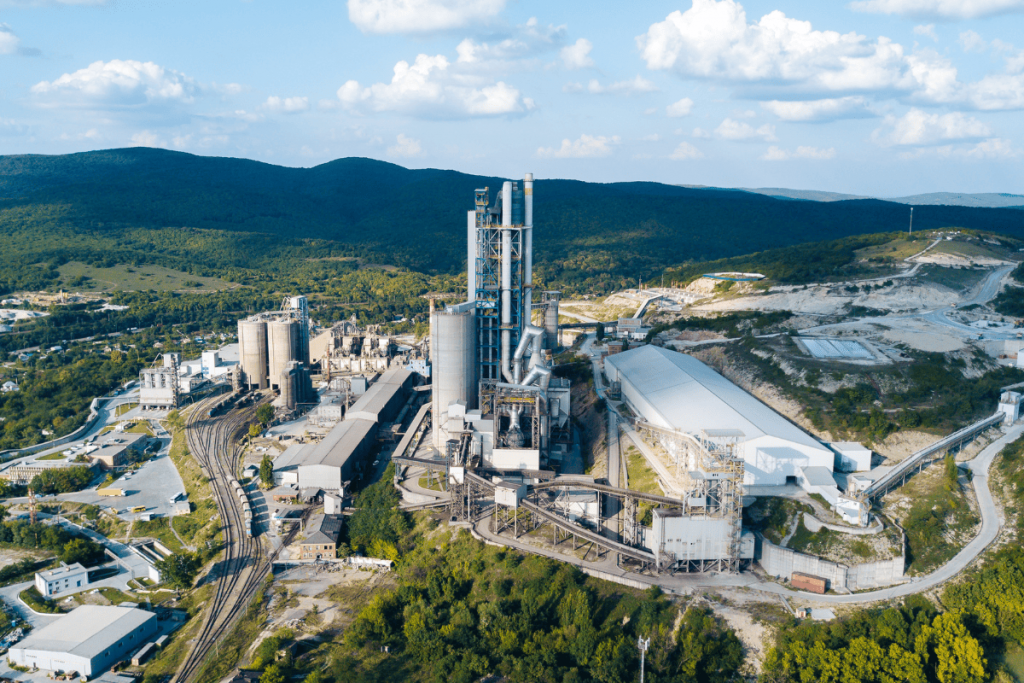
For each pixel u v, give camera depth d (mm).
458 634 173375
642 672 154000
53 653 177125
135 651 186500
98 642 181625
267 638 178000
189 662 176125
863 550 184750
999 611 169250
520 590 189625
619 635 169625
